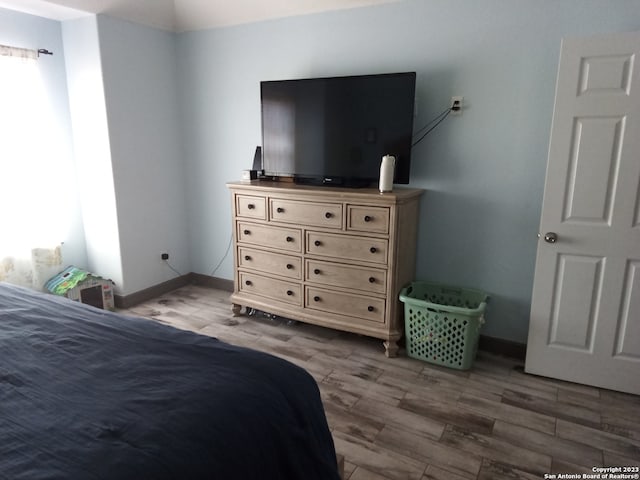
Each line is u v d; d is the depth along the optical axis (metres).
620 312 2.28
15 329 1.47
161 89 3.64
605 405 2.23
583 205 2.25
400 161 2.71
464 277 2.84
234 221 3.16
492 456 1.86
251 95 3.45
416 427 2.05
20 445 0.90
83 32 3.14
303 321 2.96
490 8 2.48
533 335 2.48
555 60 2.38
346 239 2.69
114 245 3.44
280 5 3.09
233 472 0.95
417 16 2.69
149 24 3.45
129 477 0.83
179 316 3.35
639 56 2.02
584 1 2.26
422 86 2.75
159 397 1.07
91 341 1.39
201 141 3.80
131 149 3.43
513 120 2.54
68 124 3.39
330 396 2.30
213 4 3.28
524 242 2.63
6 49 2.90
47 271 3.32
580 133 2.20
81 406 1.03
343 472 1.66
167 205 3.81
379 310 2.69
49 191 3.27
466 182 2.73
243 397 1.11
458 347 2.54
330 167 2.96
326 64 3.07
